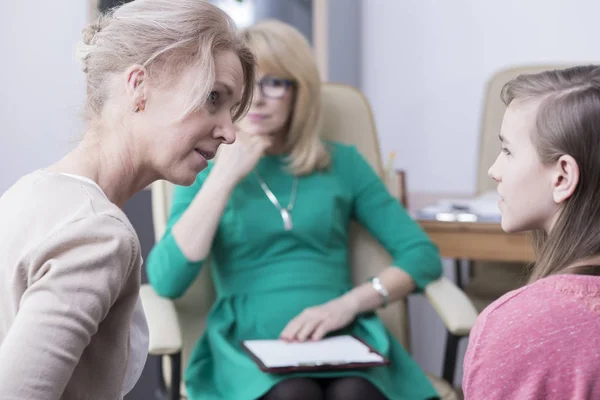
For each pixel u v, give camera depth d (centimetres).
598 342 103
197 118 105
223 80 106
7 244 94
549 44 376
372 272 249
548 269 113
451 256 248
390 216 243
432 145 389
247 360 209
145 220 342
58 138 406
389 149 393
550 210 115
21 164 410
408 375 221
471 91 383
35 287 90
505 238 243
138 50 103
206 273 241
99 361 100
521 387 104
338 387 204
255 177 235
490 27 379
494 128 315
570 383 102
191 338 234
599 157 110
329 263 235
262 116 228
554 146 112
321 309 221
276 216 231
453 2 381
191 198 229
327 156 242
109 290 92
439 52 385
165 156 105
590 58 373
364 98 262
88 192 98
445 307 221
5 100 408
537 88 116
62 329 88
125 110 105
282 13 364
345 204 242
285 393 198
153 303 216
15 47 405
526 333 105
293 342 215
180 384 206
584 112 111
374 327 223
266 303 226
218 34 106
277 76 229
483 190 314
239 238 229
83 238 92
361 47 390
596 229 110
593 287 106
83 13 401
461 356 367
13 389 85
